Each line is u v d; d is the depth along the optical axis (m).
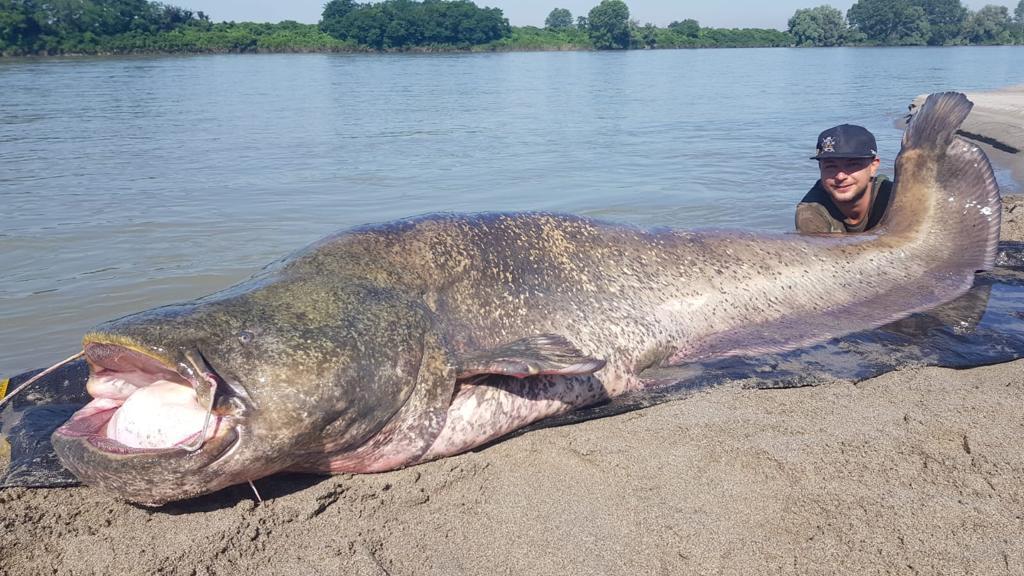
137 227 7.28
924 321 4.90
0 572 2.57
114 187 9.24
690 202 8.38
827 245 5.42
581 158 11.52
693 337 4.52
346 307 3.21
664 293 4.51
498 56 68.88
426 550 2.70
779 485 2.99
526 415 3.60
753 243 5.14
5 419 3.62
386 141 13.48
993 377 4.06
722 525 2.77
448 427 3.36
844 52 81.06
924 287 5.45
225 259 6.29
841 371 4.12
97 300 5.38
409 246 3.70
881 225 5.83
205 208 8.12
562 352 3.48
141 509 2.92
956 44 106.19
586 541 2.71
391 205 8.28
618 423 3.57
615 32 90.25
